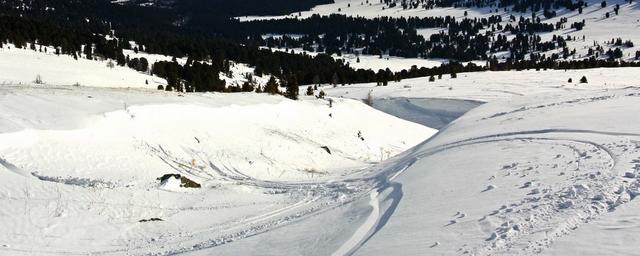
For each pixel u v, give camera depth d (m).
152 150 26.83
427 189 14.20
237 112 35.09
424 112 76.50
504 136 20.95
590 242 7.90
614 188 10.62
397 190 15.55
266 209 18.05
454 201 12.23
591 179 11.73
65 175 21.11
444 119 72.56
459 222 10.38
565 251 7.75
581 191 10.77
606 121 19.83
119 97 31.48
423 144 27.19
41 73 74.56
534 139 18.84
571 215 9.36
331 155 35.47
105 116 27.09
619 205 9.48
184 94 37.41
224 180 25.34
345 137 40.12
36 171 20.72
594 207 9.59
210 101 35.69
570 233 8.48
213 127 31.88
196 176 25.45
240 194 21.06
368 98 81.62
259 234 14.09
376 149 40.88
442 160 18.36
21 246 13.97
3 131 22.28
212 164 27.69
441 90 88.44
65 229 15.50
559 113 24.31
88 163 23.16
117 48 121.50
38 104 27.08
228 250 12.96
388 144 42.84
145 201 18.97
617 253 7.31
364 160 37.19
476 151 18.67
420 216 11.61
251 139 32.69
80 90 33.75
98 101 29.56
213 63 120.31
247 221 16.36
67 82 72.00
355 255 10.02
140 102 30.69
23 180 19.09
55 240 14.66
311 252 11.32
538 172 13.51
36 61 86.75
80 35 133.12
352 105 47.94
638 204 9.34
